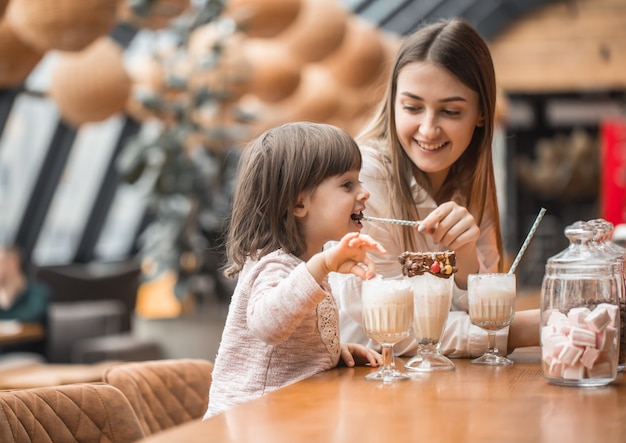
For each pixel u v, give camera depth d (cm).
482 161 239
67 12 442
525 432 132
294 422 139
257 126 748
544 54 1205
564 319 172
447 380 179
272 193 188
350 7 1010
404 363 206
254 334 177
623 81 1188
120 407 188
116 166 914
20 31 461
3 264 655
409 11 1070
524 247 206
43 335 655
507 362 202
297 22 676
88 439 182
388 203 231
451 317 217
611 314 170
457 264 222
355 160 191
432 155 224
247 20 605
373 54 781
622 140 805
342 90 821
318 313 188
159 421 210
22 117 771
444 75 219
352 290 222
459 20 224
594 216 1555
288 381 184
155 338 673
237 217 194
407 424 137
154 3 543
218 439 129
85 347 638
